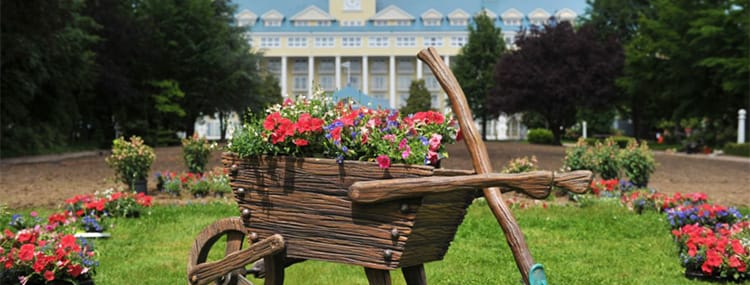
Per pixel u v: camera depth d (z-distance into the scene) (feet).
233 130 10.98
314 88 11.19
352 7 299.99
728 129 125.70
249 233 10.81
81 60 102.68
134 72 141.49
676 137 162.71
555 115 149.69
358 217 9.75
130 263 19.67
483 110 213.05
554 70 145.38
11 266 15.07
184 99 152.25
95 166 64.64
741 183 48.91
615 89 146.92
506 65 154.40
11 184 44.83
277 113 10.46
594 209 32.37
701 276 18.33
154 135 136.77
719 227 22.85
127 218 28.68
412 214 9.34
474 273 18.49
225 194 38.81
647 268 19.58
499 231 25.22
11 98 90.43
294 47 292.20
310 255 10.23
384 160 9.52
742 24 115.55
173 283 17.02
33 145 93.71
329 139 9.96
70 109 110.93
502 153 86.89
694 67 125.18
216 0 167.32
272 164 10.43
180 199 37.60
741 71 111.14
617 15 185.37
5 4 79.71
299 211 10.27
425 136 10.11
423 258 9.95
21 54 86.28
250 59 162.30
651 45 135.03
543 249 22.40
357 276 17.85
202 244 12.18
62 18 88.12
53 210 31.42
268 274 10.81
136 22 134.00
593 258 20.89
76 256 15.76
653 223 27.96
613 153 41.88
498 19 295.69
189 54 151.53
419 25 293.64
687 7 130.52
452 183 9.37
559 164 66.44
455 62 218.59
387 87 297.94
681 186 46.44
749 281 17.76
